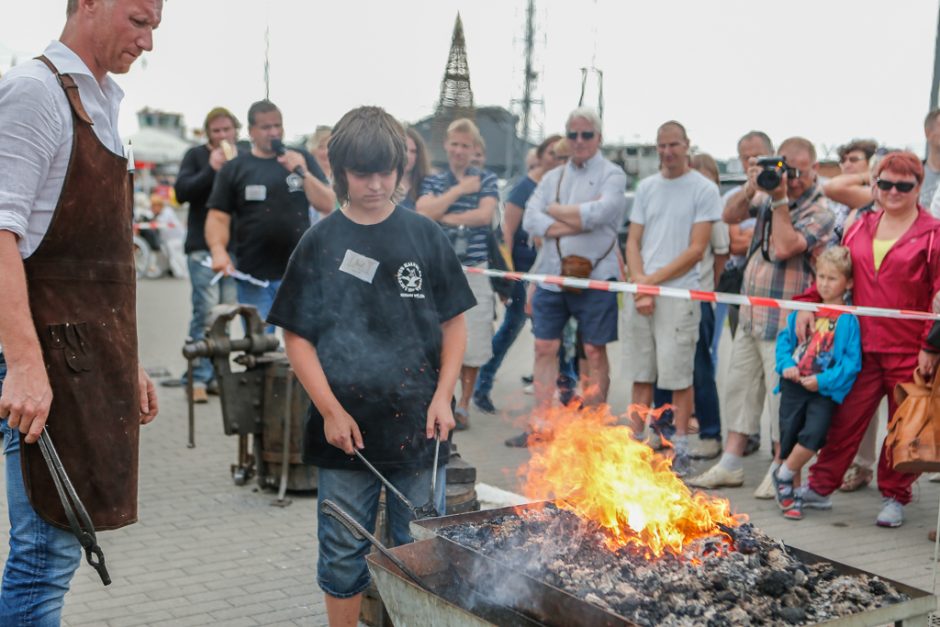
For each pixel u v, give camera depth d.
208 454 6.41
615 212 6.35
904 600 2.31
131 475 2.89
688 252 6.01
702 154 7.66
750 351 5.74
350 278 3.17
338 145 3.10
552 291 6.59
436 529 2.83
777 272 5.61
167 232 20.25
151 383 3.14
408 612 2.57
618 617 2.15
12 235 2.56
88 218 2.73
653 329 6.18
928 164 6.09
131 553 4.62
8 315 2.55
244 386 5.41
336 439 3.09
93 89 2.76
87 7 2.71
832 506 5.47
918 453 4.59
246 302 7.18
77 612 3.95
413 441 3.22
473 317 6.85
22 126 2.57
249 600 4.09
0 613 2.79
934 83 8.63
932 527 5.11
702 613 2.25
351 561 3.27
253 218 7.04
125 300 2.88
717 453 6.46
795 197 5.68
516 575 2.41
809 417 5.21
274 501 5.39
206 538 4.84
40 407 2.58
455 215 6.75
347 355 3.17
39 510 2.70
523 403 8.17
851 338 5.11
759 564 2.49
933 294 4.90
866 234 5.16
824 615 2.26
